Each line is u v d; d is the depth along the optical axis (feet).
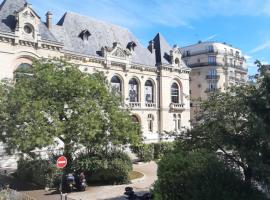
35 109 71.51
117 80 152.05
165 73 171.94
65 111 77.20
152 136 162.61
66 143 78.02
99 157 82.84
